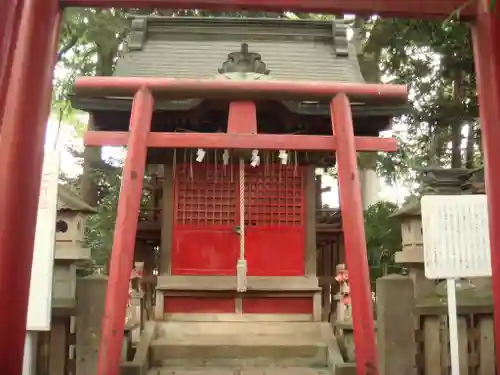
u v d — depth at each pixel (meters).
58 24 3.46
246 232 8.84
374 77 12.77
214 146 4.75
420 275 5.91
